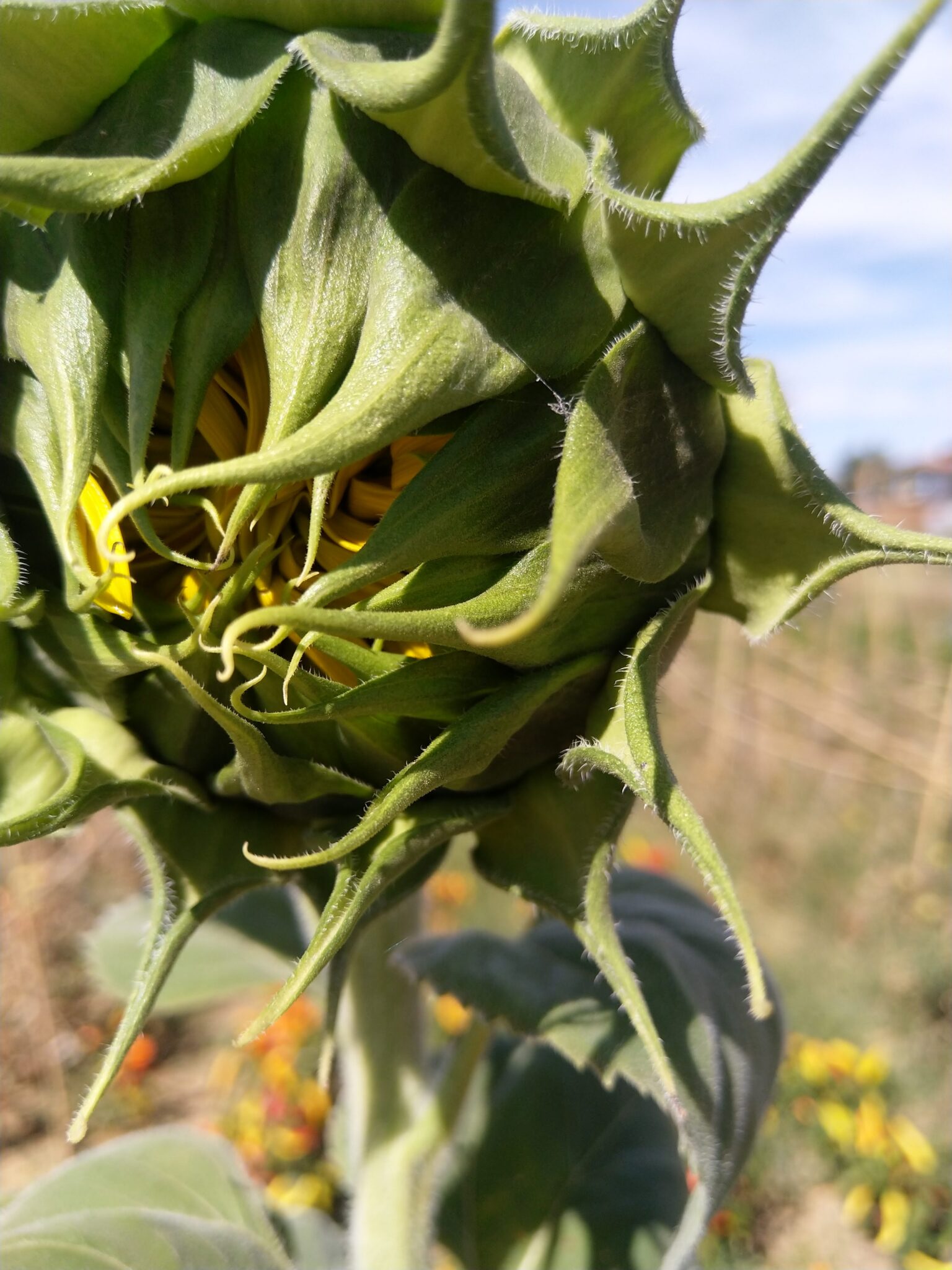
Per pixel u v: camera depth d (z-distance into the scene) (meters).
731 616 0.16
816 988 0.85
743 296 0.12
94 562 0.13
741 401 0.15
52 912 0.83
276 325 0.12
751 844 1.05
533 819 0.15
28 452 0.13
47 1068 0.78
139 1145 0.21
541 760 0.14
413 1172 0.21
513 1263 0.24
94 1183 0.20
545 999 0.19
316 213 0.12
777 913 0.97
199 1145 0.21
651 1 0.13
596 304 0.12
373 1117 0.22
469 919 0.89
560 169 0.12
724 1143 0.17
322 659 0.14
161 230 0.12
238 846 0.14
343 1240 0.25
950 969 0.84
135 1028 0.13
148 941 0.14
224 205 0.12
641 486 0.13
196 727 0.14
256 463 0.10
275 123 0.12
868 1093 0.73
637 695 0.13
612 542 0.12
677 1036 0.18
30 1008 0.79
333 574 0.12
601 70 0.13
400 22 0.12
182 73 0.12
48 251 0.13
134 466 0.12
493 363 0.12
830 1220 0.68
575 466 0.11
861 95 0.11
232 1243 0.19
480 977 0.19
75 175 0.11
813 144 0.11
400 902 0.15
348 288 0.12
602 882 0.14
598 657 0.14
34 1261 0.17
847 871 0.99
